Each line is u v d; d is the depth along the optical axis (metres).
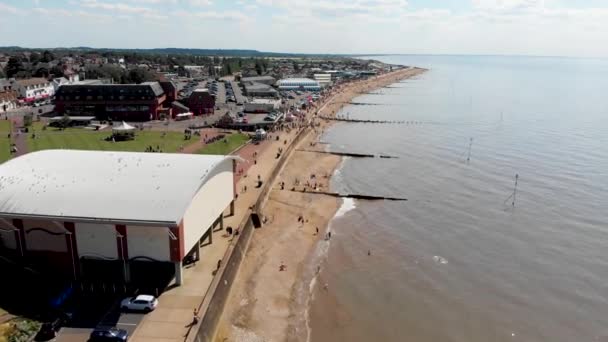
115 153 57.59
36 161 54.25
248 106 169.62
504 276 58.31
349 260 63.09
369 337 47.16
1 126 132.38
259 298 53.09
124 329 40.72
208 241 58.56
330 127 167.12
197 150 110.31
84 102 149.75
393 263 62.22
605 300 52.84
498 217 77.44
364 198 87.62
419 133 153.00
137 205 46.44
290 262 62.28
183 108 158.12
